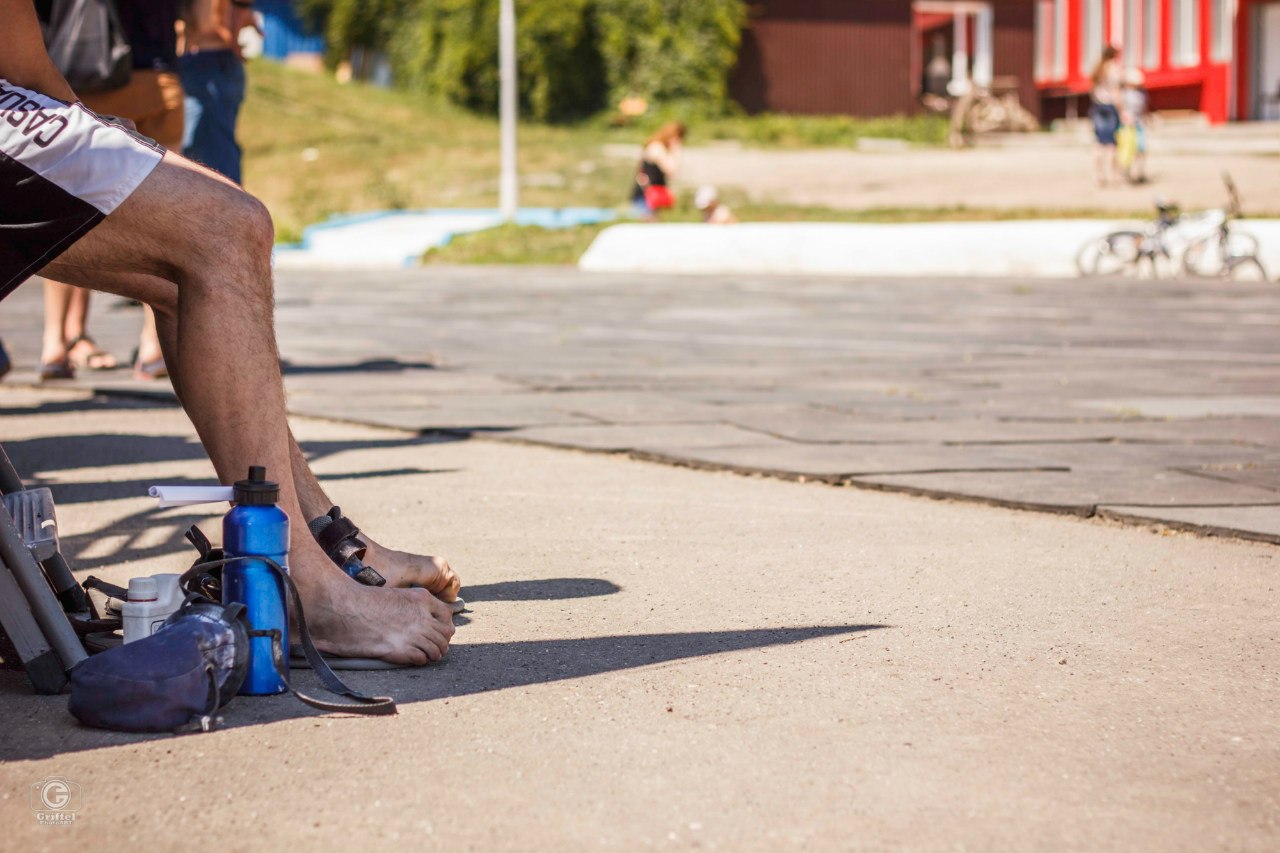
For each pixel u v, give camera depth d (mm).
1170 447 5289
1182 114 38125
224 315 2605
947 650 2807
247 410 2637
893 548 3729
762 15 38438
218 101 7129
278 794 2070
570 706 2463
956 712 2436
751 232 17625
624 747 2258
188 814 2000
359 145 29312
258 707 2467
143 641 2367
